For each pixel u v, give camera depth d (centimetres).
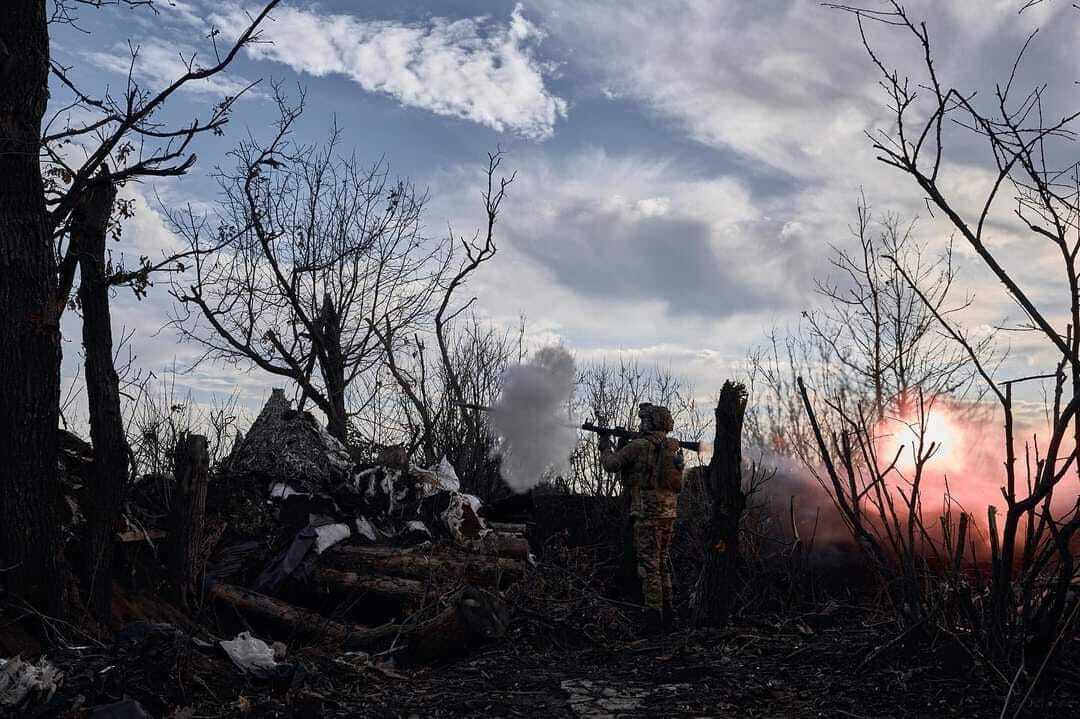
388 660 647
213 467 948
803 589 814
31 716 423
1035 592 523
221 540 838
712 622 738
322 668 589
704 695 516
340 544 834
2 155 570
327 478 912
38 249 586
